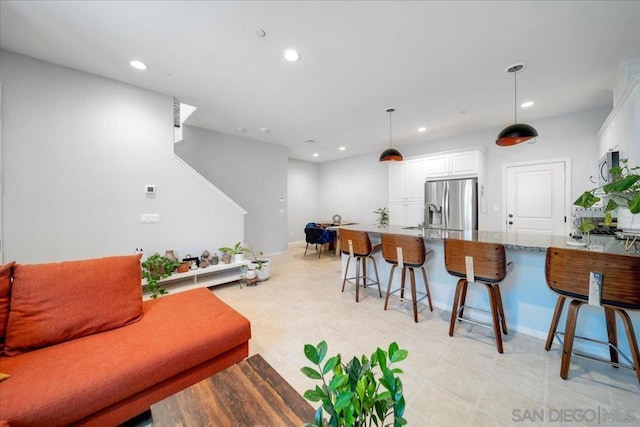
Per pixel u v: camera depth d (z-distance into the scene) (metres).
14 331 1.38
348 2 1.81
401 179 5.68
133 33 2.16
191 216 3.56
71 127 2.71
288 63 2.61
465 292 2.49
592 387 1.62
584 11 1.88
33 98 2.51
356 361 0.79
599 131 3.51
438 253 2.87
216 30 2.12
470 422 1.38
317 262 5.33
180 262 3.30
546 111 3.89
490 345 2.12
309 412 0.95
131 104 3.07
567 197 4.03
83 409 1.11
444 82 2.98
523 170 4.45
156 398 1.35
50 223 2.61
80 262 1.68
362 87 3.10
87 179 2.80
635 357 1.57
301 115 4.11
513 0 1.78
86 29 2.11
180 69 2.73
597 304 1.58
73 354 1.33
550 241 2.22
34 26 2.06
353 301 3.12
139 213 3.14
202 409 0.96
